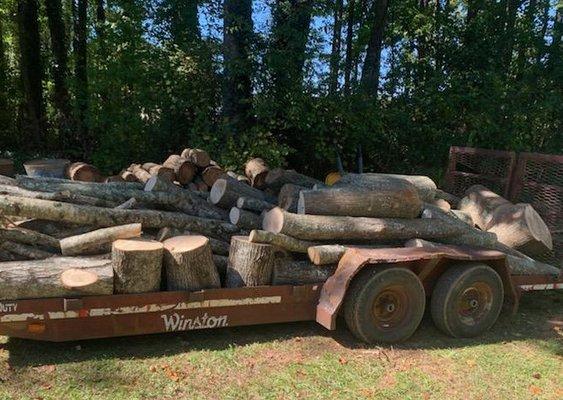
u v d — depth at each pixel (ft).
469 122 35.01
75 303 13.07
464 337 16.93
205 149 30.25
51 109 44.34
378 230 16.75
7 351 14.02
